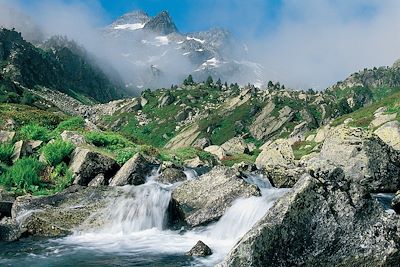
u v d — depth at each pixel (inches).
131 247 647.8
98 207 774.5
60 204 786.8
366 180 931.3
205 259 572.7
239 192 736.3
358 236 465.4
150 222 759.1
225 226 698.2
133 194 790.5
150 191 792.3
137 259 582.2
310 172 511.8
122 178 961.5
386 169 945.5
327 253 455.5
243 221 683.4
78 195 803.4
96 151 1120.2
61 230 724.0
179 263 557.0
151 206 770.8
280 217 455.2
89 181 987.9
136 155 1013.8
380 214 486.0
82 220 749.3
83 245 661.3
